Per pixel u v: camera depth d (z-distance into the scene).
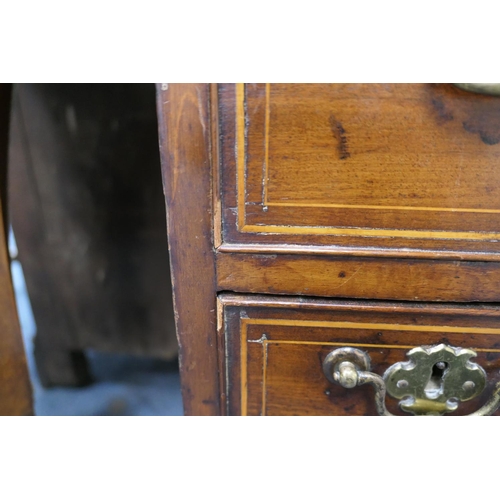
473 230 0.44
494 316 0.47
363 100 0.41
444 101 0.40
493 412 0.52
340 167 0.43
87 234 0.85
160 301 0.91
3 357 0.58
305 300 0.48
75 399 0.97
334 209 0.45
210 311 0.50
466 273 0.46
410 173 0.43
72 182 0.80
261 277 0.48
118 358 1.10
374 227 0.45
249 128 0.42
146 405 0.96
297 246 0.46
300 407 0.55
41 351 0.96
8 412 0.60
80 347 0.96
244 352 0.52
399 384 0.50
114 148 0.77
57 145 0.77
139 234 0.84
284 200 0.45
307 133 0.42
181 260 0.48
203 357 0.52
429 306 0.47
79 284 0.90
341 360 0.50
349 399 0.54
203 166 0.44
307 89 0.41
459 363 0.49
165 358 0.98
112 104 0.74
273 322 0.50
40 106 0.74
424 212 0.44
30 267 0.88
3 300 0.56
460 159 0.42
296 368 0.52
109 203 0.82
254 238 0.46
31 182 0.80
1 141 0.54
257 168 0.44
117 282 0.89
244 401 0.55
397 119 0.41
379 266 0.46
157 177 0.79
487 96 0.40
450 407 0.51
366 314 0.49
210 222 0.46
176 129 0.43
